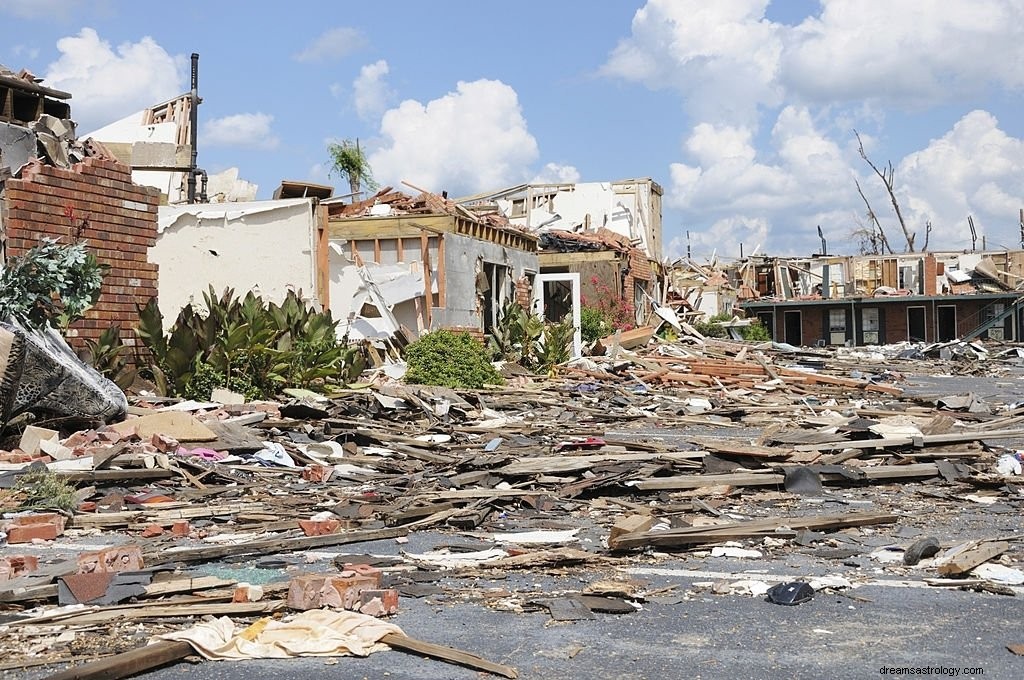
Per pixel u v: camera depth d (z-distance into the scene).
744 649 4.77
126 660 4.24
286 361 14.97
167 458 9.62
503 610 5.45
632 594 5.73
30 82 13.24
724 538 7.24
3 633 4.89
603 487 9.66
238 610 5.20
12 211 11.80
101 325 13.03
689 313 44.06
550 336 24.66
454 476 10.13
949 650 4.76
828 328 53.00
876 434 12.68
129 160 22.42
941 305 50.91
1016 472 10.76
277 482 9.71
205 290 18.66
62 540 7.27
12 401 10.02
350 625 4.88
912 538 7.59
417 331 21.83
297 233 18.92
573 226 46.22
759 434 15.09
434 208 24.67
